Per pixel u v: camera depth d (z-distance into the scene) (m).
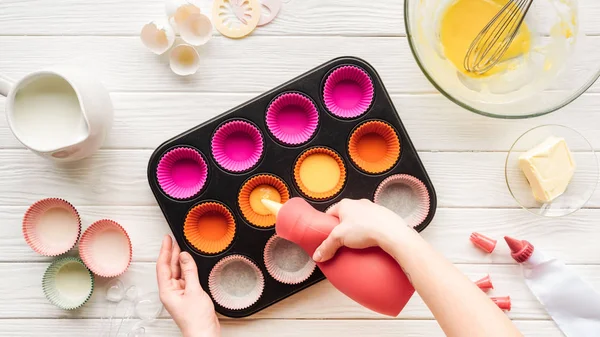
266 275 0.86
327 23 0.89
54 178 0.89
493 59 0.86
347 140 0.86
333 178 0.88
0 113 0.88
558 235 0.90
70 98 0.81
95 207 0.89
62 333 0.89
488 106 0.84
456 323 0.58
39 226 0.87
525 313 0.90
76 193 0.89
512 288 0.90
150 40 0.87
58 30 0.88
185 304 0.80
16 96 0.79
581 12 0.85
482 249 0.90
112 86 0.89
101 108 0.78
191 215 0.86
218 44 0.89
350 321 0.90
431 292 0.60
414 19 0.84
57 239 0.88
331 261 0.70
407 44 0.89
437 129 0.90
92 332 0.90
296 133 0.90
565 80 0.85
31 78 0.77
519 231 0.91
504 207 0.91
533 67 0.87
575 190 0.90
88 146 0.79
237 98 0.90
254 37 0.89
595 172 0.89
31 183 0.89
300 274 0.87
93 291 0.89
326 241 0.67
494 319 0.58
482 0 0.85
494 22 0.85
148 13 0.89
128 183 0.89
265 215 0.88
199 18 0.86
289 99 0.86
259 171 0.86
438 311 0.59
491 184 0.91
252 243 0.86
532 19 0.85
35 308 0.89
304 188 0.87
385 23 0.89
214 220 0.89
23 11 0.88
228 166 0.86
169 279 0.83
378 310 0.69
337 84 0.89
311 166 0.88
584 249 0.90
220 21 0.89
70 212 0.88
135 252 0.89
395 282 0.66
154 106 0.89
